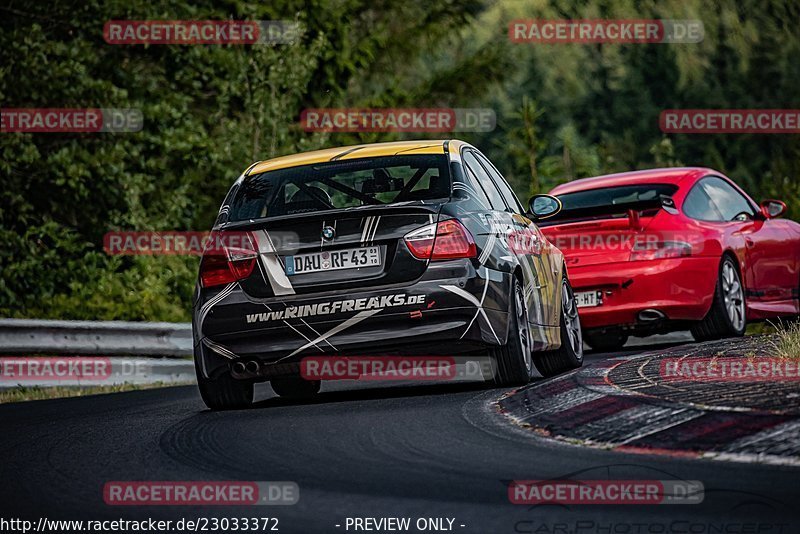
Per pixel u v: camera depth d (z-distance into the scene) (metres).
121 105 63.41
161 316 56.47
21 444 22.14
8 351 37.16
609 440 17.47
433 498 14.68
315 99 88.56
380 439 19.23
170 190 68.00
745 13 129.88
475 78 98.69
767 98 135.50
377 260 23.70
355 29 98.62
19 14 64.94
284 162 26.38
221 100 70.56
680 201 34.72
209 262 24.45
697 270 33.56
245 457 18.41
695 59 127.12
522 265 25.77
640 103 139.62
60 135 65.06
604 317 33.78
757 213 38.12
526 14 123.31
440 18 99.62
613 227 33.81
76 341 38.91
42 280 61.09
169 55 69.44
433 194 24.64
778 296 38.00
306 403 25.72
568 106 136.88
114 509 15.12
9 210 62.84
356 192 24.95
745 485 14.24
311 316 23.72
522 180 88.19
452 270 23.61
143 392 34.59
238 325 24.05
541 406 20.78
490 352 24.64
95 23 65.38
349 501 14.75
